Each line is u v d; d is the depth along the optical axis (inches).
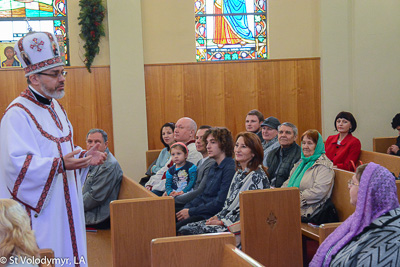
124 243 120.1
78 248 102.0
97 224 173.2
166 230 122.4
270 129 188.4
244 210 121.7
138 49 295.9
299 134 308.2
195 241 83.2
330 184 150.0
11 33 298.5
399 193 131.5
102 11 290.0
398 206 89.1
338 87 301.4
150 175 229.8
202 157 188.5
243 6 311.9
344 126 224.1
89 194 171.2
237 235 125.9
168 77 303.7
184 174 176.4
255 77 307.9
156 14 303.3
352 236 91.3
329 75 301.1
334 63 300.7
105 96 299.1
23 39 99.7
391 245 83.0
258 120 208.5
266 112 308.5
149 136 303.6
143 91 297.0
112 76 294.8
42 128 100.0
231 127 308.0
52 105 105.6
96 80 298.7
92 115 298.8
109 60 298.4
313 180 153.3
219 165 150.1
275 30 307.9
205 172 162.9
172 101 304.5
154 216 121.7
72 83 297.3
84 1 288.8
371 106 299.4
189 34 305.9
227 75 307.3
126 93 295.6
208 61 306.7
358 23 297.0
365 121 299.9
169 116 304.7
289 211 124.7
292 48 307.9
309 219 148.9
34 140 98.0
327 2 298.4
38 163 94.6
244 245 122.0
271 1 307.3
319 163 153.9
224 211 135.4
